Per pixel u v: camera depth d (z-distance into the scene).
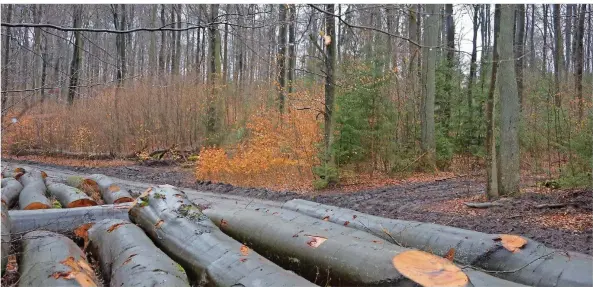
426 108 16.78
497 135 14.39
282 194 11.81
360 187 13.38
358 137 14.35
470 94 18.53
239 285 4.01
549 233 6.98
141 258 4.52
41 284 3.98
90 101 21.42
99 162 20.14
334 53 13.12
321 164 13.71
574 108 13.22
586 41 32.56
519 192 9.92
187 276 4.79
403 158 16.36
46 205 8.16
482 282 3.68
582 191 9.33
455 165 17.62
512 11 10.00
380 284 3.69
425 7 16.22
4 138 20.73
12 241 5.20
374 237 4.92
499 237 4.69
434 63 16.77
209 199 10.98
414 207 9.71
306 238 4.97
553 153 13.05
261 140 15.84
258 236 5.63
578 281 3.92
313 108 14.15
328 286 4.39
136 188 12.70
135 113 22.08
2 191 9.48
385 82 15.30
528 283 4.19
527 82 18.25
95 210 7.14
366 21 12.12
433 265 3.69
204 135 20.86
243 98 21.73
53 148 21.64
